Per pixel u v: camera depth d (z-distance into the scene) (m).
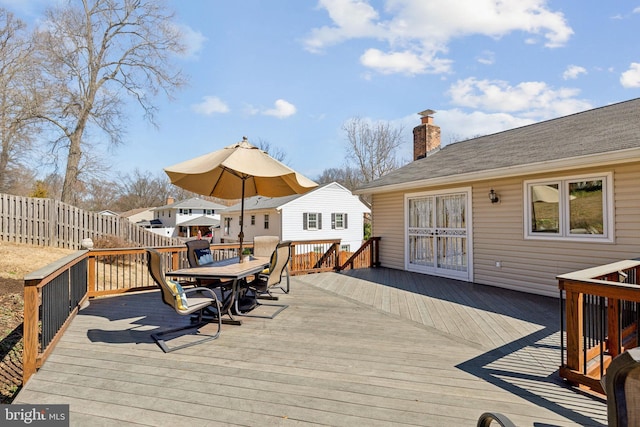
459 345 3.85
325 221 21.39
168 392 2.79
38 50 16.31
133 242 13.02
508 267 7.07
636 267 4.46
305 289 6.98
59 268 3.76
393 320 4.84
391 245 9.93
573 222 6.11
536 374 3.11
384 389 2.83
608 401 1.31
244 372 3.16
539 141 7.60
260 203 23.53
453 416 2.43
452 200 8.28
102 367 3.28
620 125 6.47
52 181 21.98
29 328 3.18
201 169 4.57
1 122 16.03
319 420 2.39
